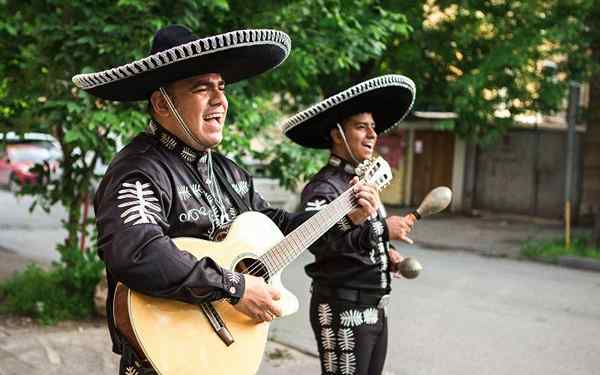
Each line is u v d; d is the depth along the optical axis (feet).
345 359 9.36
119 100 7.49
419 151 52.21
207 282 6.44
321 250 9.04
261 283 6.86
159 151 7.08
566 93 36.73
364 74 34.78
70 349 15.40
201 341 6.77
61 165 18.01
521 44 34.22
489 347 17.98
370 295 9.39
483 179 49.32
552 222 45.44
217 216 7.41
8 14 16.72
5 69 17.40
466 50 36.81
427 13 36.24
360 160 9.80
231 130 17.28
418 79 36.50
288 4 17.51
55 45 16.33
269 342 17.33
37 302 17.52
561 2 34.37
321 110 9.52
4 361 14.44
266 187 33.09
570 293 24.88
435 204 9.52
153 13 16.06
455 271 28.60
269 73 18.10
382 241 9.48
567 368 16.53
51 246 32.04
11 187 54.75
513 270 29.32
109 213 6.49
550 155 45.78
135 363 6.90
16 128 17.65
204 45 6.47
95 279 18.19
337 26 18.28
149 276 6.25
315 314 9.64
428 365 16.44
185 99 6.97
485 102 36.32
